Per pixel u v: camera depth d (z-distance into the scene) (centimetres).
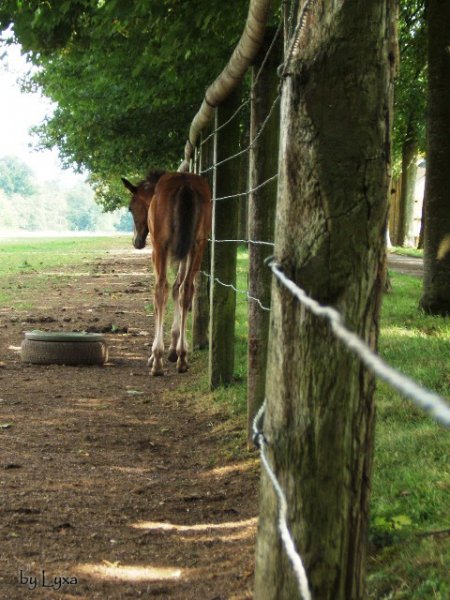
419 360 847
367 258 257
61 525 482
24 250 4341
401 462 534
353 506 255
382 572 379
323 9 260
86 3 1008
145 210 1176
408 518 433
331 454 252
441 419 105
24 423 743
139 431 724
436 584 350
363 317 257
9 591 390
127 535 475
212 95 836
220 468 608
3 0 1027
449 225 1197
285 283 231
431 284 1207
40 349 1042
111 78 1703
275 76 639
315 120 260
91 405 820
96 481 579
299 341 255
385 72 260
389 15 261
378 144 259
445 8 1178
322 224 257
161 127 2530
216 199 843
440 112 1185
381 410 665
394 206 4556
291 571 257
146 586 401
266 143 640
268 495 265
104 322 1433
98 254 3944
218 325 843
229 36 1165
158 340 977
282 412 259
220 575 409
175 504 532
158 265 960
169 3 1027
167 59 1216
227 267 846
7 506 514
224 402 785
